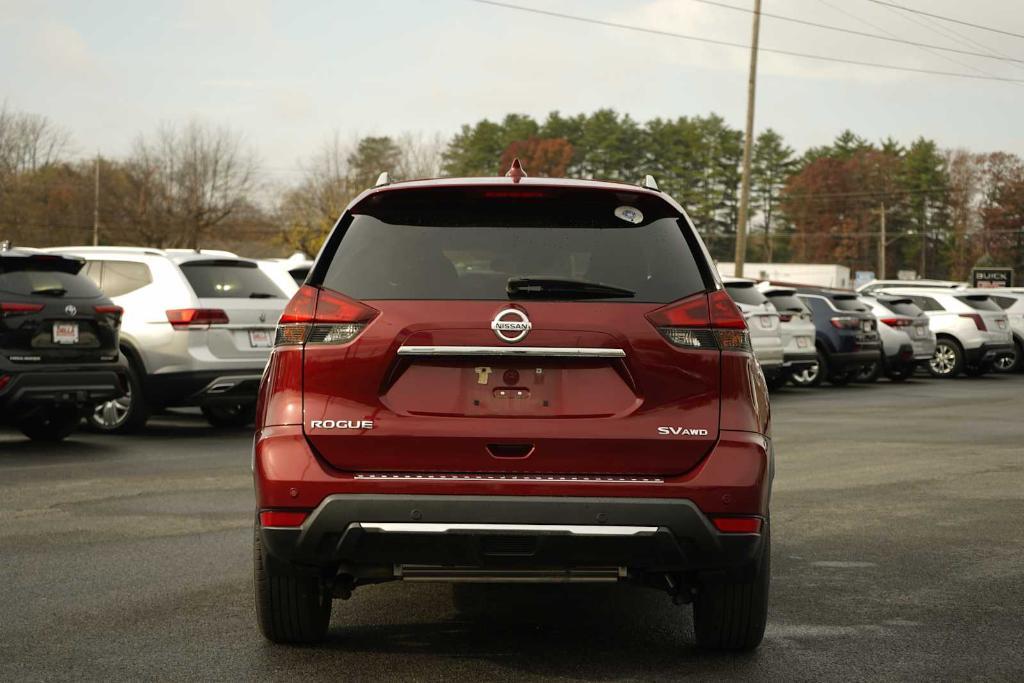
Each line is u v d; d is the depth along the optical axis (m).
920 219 132.12
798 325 24.28
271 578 5.27
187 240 87.94
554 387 4.88
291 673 5.10
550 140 118.94
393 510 4.76
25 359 12.16
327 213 95.56
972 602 6.47
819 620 6.09
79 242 85.50
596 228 5.13
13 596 6.42
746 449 4.89
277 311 14.77
